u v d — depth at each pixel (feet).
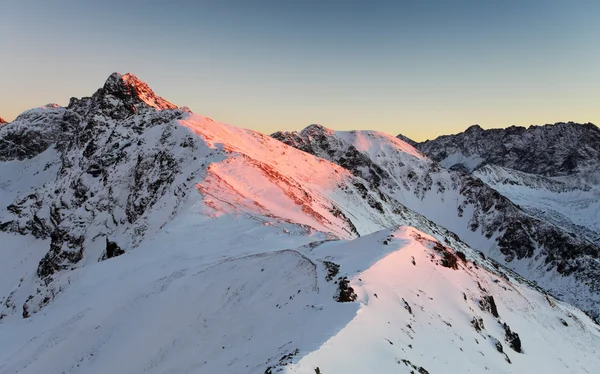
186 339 104.63
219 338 97.50
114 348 118.42
